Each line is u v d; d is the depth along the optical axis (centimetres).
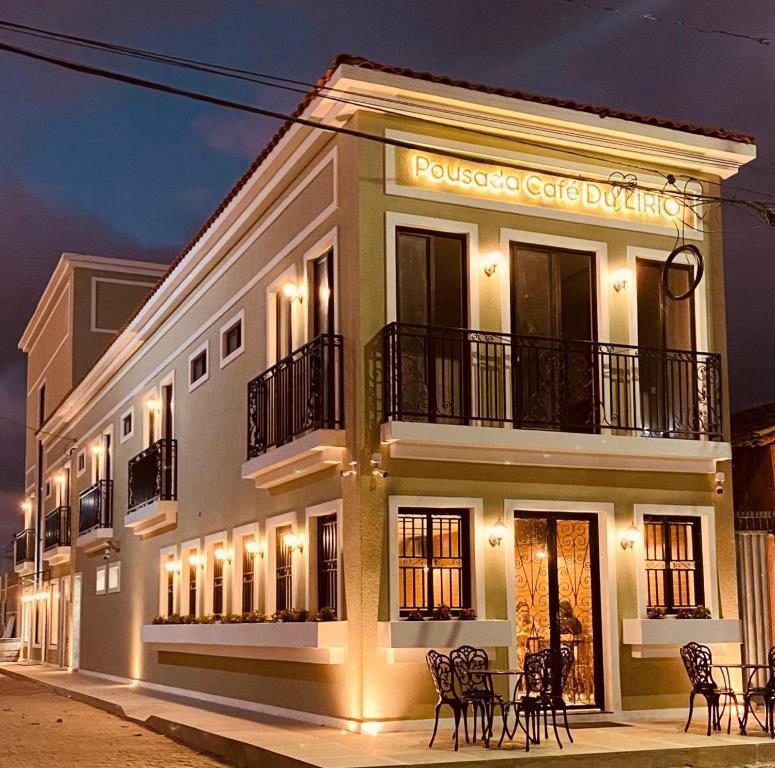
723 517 1373
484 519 1244
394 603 1189
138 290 3117
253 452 1463
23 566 3656
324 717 1259
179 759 1144
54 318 3372
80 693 1961
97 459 2684
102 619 2536
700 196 1309
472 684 1115
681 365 1383
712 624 1312
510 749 1041
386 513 1201
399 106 1246
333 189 1305
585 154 1359
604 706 1280
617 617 1296
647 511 1331
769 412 1698
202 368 1858
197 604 1773
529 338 1267
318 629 1194
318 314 1367
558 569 1295
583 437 1275
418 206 1264
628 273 1365
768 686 1145
